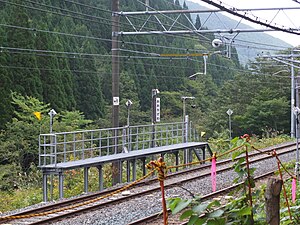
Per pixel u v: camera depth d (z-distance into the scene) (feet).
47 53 132.05
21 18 126.41
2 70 115.96
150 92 188.65
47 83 131.13
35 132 101.86
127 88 169.89
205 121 170.81
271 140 110.22
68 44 159.53
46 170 50.19
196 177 58.85
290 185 40.70
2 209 50.80
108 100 179.63
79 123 116.06
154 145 72.84
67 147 98.78
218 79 244.01
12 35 125.08
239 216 14.15
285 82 164.14
